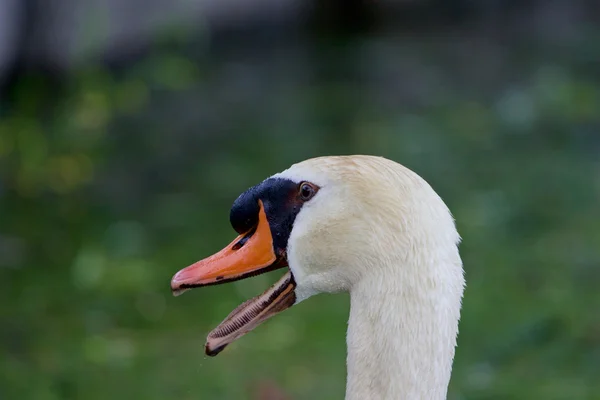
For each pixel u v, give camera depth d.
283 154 14.55
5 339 9.48
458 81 18.30
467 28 22.30
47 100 16.22
